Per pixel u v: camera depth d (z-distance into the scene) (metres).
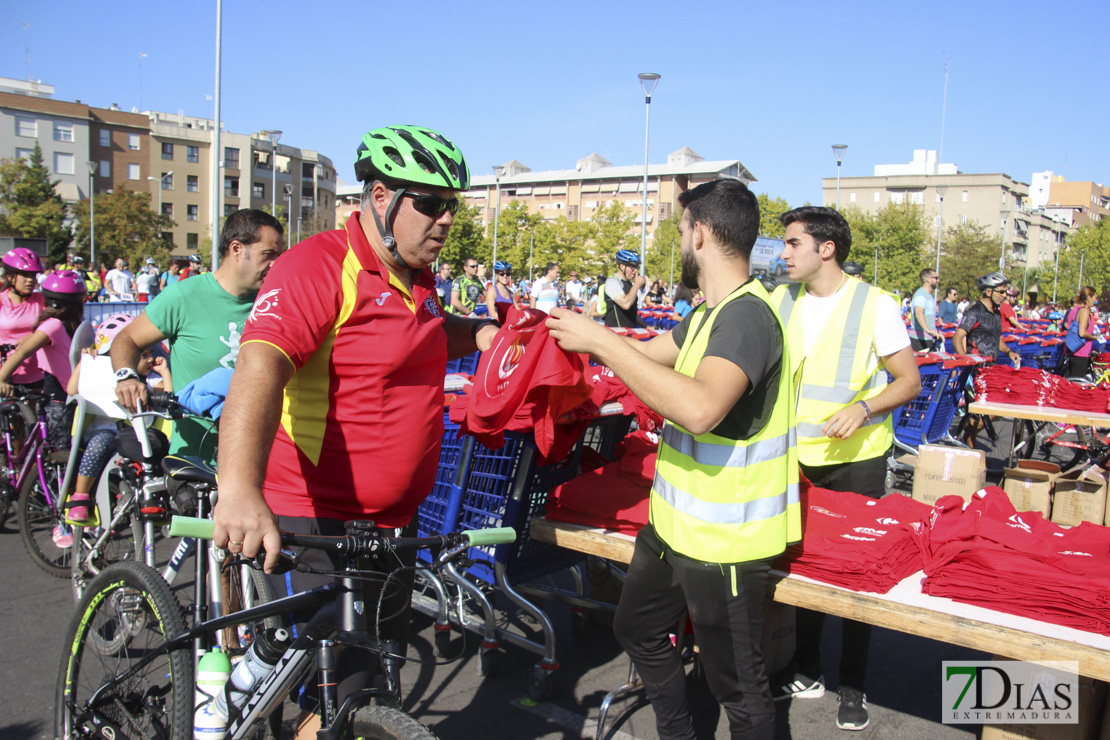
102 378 3.96
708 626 2.27
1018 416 6.20
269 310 1.80
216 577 2.62
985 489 3.14
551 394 2.82
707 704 3.34
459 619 3.56
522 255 64.94
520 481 3.26
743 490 2.22
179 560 3.16
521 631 4.06
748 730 2.30
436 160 1.98
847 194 114.56
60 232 59.56
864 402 3.12
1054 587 2.32
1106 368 10.80
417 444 2.10
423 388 2.11
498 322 2.90
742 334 2.11
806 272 3.45
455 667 3.65
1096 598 2.26
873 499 3.25
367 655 1.89
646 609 2.44
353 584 1.84
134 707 2.34
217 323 3.46
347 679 1.84
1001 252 69.88
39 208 59.31
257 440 1.63
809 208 3.46
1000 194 105.50
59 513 4.55
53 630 3.97
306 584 2.02
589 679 3.58
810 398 3.42
